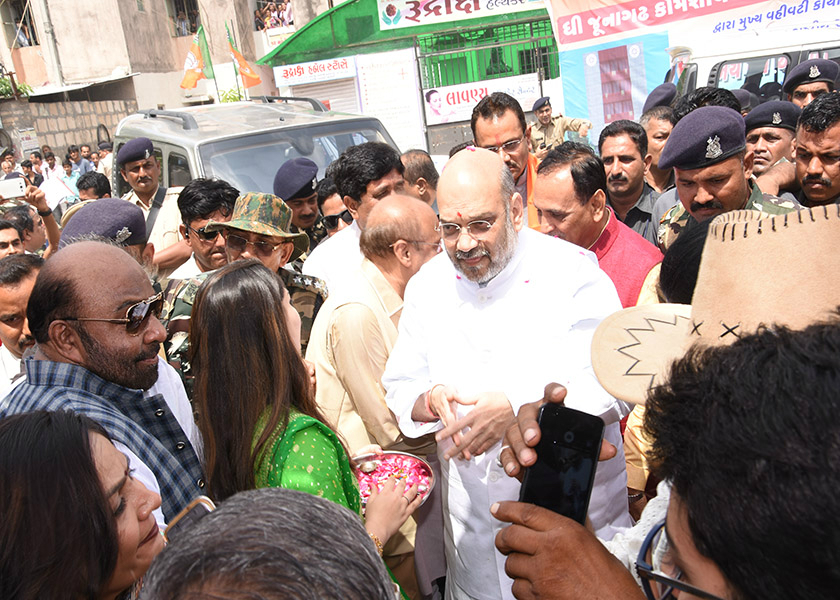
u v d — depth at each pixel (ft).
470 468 7.09
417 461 7.30
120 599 4.55
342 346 8.50
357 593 2.56
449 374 7.39
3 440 3.87
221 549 2.47
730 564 2.30
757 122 13.43
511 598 7.13
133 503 4.29
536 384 6.97
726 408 2.38
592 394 6.57
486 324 7.22
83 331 6.25
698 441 2.44
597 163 9.16
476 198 6.69
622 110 27.50
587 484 4.20
